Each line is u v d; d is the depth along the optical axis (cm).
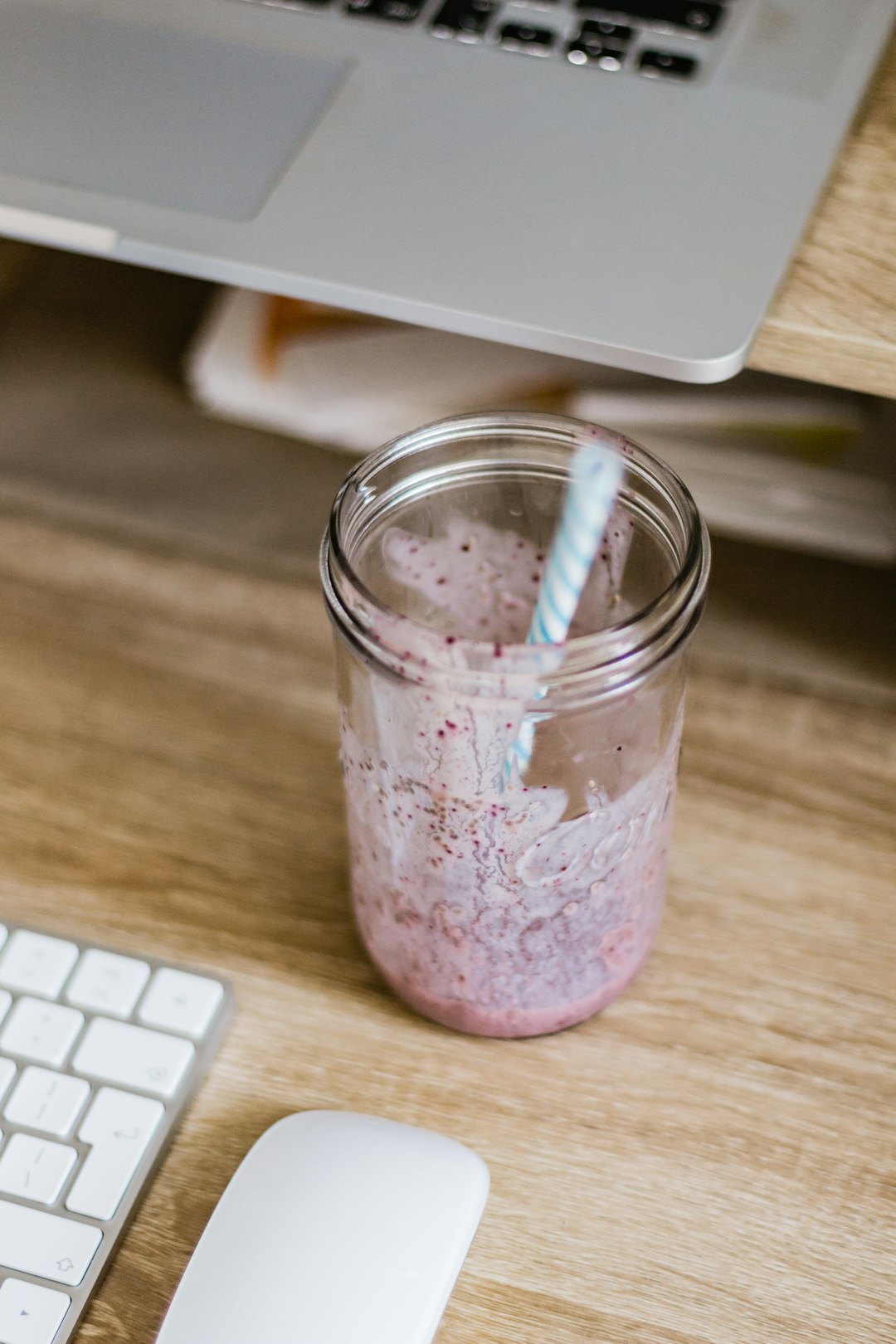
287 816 48
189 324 68
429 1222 35
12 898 45
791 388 60
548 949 38
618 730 34
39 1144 38
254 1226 34
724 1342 36
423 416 61
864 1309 36
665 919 45
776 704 51
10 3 52
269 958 44
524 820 35
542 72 48
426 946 39
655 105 46
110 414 64
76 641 53
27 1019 40
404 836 36
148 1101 39
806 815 48
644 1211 38
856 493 57
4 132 46
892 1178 39
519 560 40
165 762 50
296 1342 32
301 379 63
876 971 43
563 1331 36
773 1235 38
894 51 50
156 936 45
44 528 58
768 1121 40
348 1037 42
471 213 43
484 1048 42
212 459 62
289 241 42
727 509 58
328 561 34
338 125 46
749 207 42
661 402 60
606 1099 41
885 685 52
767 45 48
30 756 50
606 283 41
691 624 34
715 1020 42
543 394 61
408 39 49
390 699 33
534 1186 39
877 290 41
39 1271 36
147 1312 36
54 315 69
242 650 53
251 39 50
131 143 46
